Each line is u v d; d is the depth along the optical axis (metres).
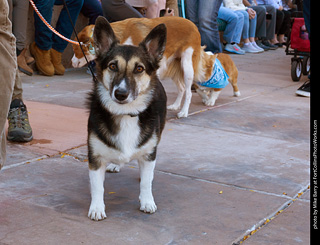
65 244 2.31
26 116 4.08
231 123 5.20
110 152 2.63
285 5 16.39
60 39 7.61
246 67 10.12
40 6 6.98
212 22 7.80
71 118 4.96
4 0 2.42
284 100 6.66
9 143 3.98
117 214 2.72
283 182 3.38
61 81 7.29
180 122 5.14
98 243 2.33
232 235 2.49
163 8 7.21
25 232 2.42
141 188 2.80
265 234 2.51
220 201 2.98
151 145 2.72
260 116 5.58
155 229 2.53
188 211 2.80
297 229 2.59
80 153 3.84
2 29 2.43
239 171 3.59
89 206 2.82
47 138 4.19
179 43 5.21
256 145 4.37
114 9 6.10
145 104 2.67
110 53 2.70
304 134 4.86
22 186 3.07
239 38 12.51
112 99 2.55
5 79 2.41
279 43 15.45
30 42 7.68
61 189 3.07
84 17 8.64
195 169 3.60
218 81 5.82
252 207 2.89
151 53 2.80
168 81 7.80
